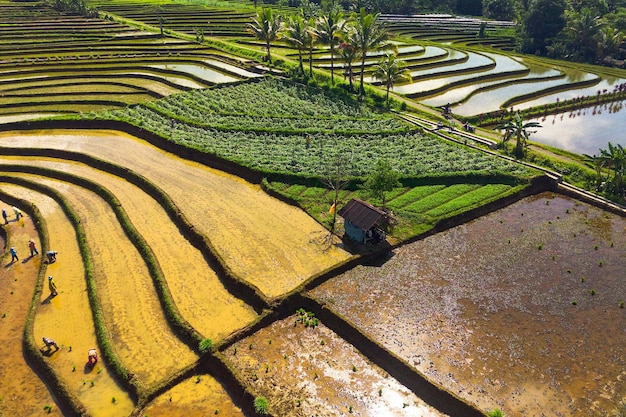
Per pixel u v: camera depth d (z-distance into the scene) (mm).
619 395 25328
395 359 27281
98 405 25703
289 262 35656
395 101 69562
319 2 161625
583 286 33562
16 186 49219
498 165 49562
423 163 50188
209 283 34219
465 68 89250
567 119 70875
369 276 34688
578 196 45812
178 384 26891
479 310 31312
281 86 73750
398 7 153000
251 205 43688
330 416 24750
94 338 29984
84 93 71750
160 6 136750
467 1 158125
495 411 23531
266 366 27562
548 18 110562
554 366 27094
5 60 84125
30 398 26562
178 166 51594
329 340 29609
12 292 34469
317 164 49312
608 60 106312
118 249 38219
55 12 120312
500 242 38812
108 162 51500
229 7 143625
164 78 77125
